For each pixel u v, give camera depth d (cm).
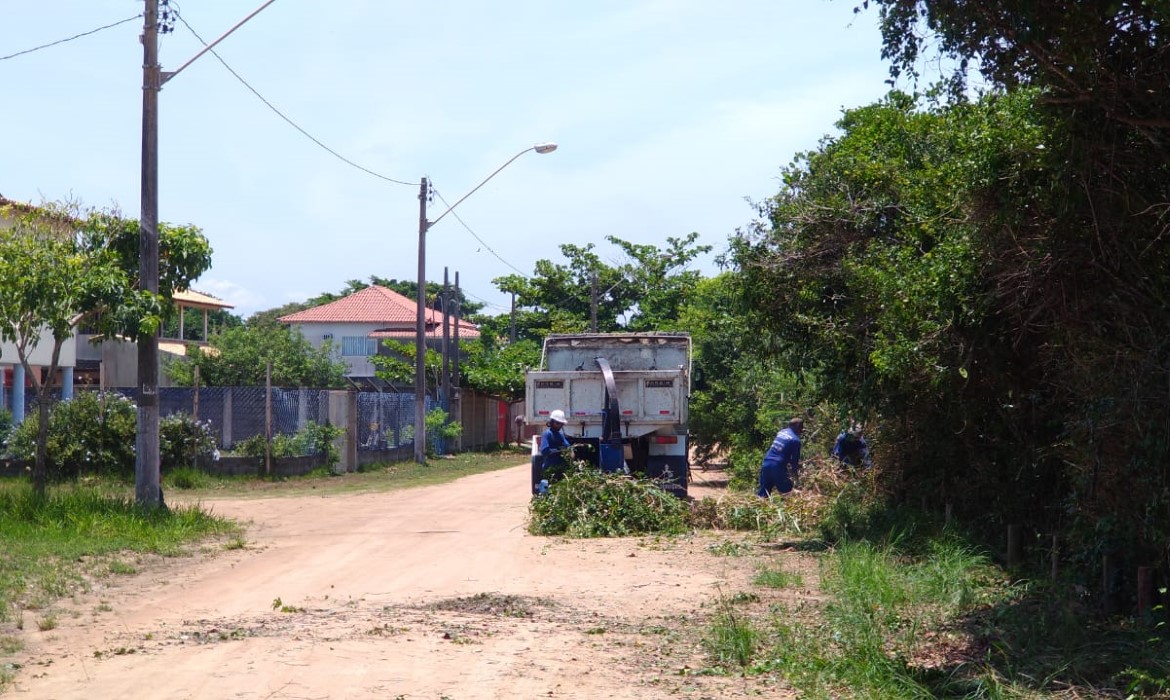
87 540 1319
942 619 877
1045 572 1003
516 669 707
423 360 3325
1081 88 740
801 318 1393
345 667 701
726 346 2642
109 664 714
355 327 6631
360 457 3014
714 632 816
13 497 1537
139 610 931
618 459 1745
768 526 1528
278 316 8750
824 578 1077
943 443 1331
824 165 1364
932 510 1418
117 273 1598
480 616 896
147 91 1609
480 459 3784
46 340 2975
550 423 1739
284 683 660
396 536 1520
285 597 1001
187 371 4428
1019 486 1212
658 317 4828
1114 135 749
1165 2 643
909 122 1299
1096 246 812
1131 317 794
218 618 888
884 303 1144
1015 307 941
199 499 2136
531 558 1291
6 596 969
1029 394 1056
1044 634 790
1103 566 866
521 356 4669
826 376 1433
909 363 1068
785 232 1385
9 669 701
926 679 693
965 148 916
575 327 4831
